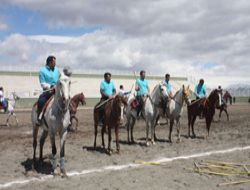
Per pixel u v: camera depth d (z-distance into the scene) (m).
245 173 9.45
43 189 8.11
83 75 61.91
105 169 10.11
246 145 14.32
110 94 12.90
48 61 9.67
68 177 9.10
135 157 11.81
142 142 15.09
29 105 48.94
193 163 10.83
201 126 21.41
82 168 10.22
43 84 9.49
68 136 17.09
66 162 11.00
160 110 14.06
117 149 12.44
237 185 8.37
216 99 16.08
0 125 22.81
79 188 8.16
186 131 18.91
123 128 20.17
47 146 14.00
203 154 12.33
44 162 10.95
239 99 70.88
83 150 13.14
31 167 10.31
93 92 60.53
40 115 9.33
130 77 66.38
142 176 9.23
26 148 13.52
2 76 53.69
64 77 8.86
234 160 11.27
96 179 8.95
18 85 53.84
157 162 10.98
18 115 32.12
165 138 16.25
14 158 11.61
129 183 8.57
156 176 9.23
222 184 8.36
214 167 10.16
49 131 9.20
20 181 8.80
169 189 8.07
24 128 20.94
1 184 8.54
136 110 14.23
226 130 19.44
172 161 11.16
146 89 14.40
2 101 22.16
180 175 9.32
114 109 12.00
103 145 13.34
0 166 10.45
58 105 8.95
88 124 23.33
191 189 8.06
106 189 8.08
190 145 14.29
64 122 9.05
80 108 46.47
